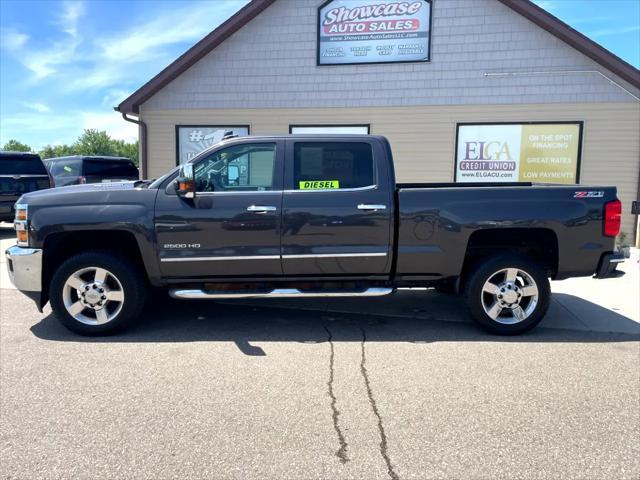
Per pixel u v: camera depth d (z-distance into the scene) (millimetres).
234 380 3936
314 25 11617
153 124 12305
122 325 5020
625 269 8500
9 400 3578
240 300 6500
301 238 4957
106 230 4930
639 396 3674
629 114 10531
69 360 4355
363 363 4309
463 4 11016
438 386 3838
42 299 5059
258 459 2852
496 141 11125
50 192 5074
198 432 3141
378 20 11367
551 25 10445
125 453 2908
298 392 3723
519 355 4523
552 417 3352
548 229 4988
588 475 2709
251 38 11844
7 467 2768
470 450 2949
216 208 4910
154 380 3930
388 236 4977
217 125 12133
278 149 5059
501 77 10992
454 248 4969
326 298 6645
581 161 10812
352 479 2670
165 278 5031
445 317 5781
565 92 10758
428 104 11320
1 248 10367
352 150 5074
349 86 11609
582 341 4930
